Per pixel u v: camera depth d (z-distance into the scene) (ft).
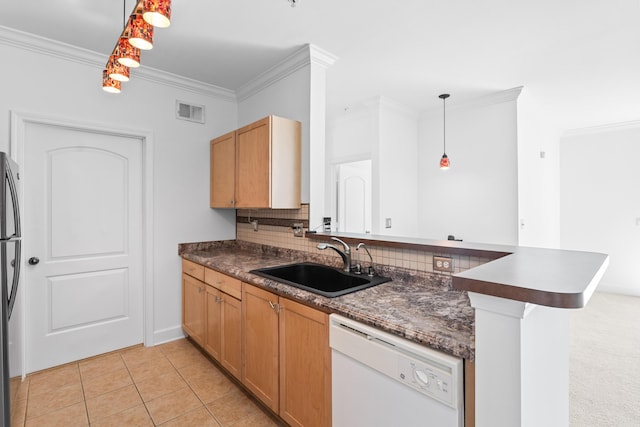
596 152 15.83
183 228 9.98
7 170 5.32
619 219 15.30
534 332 3.05
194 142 10.18
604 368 8.15
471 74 9.68
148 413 6.34
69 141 8.25
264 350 6.11
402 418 3.77
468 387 3.26
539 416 3.23
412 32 7.31
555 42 7.78
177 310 9.88
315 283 7.51
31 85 7.50
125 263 9.16
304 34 7.38
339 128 14.33
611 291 15.49
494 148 11.68
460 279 2.91
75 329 8.36
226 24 6.96
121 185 9.07
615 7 6.39
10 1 6.15
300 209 8.40
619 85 10.49
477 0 6.18
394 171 12.77
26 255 7.61
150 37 4.64
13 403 6.43
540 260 3.80
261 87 9.73
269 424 6.05
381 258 6.48
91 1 6.16
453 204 12.85
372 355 4.06
